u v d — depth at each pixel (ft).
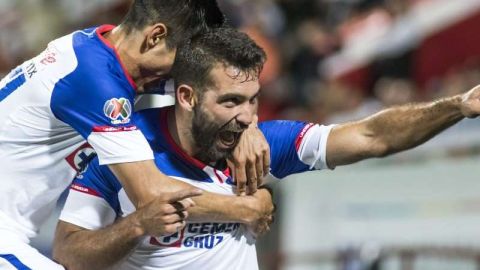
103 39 22.70
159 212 20.95
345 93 57.93
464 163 42.24
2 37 67.31
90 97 22.21
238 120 21.57
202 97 21.53
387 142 22.98
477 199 41.14
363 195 44.62
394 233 43.19
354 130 23.13
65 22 64.80
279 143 23.32
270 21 63.31
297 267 44.42
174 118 22.43
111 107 22.12
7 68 63.46
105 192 22.59
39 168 23.89
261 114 60.13
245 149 22.30
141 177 21.83
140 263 22.56
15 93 23.59
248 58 21.30
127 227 21.39
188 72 21.59
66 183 24.32
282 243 46.75
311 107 60.54
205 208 21.86
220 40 21.39
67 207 22.81
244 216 22.13
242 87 21.34
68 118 22.72
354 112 55.52
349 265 41.39
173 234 22.22
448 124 22.70
